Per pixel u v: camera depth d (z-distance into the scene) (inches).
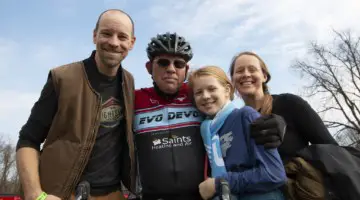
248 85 115.2
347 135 738.2
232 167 83.7
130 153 93.5
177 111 101.7
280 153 99.0
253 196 80.4
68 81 88.4
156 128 98.7
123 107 97.7
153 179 91.4
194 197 91.1
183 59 105.6
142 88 109.8
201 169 93.7
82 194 71.6
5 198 608.1
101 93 94.0
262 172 76.6
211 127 92.4
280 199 81.4
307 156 87.4
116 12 92.8
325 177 83.5
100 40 90.0
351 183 80.0
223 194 73.2
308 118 98.7
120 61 93.9
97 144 90.5
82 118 87.9
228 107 94.0
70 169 82.7
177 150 94.5
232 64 125.6
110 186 92.0
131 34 95.7
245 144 84.0
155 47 105.0
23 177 78.8
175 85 104.1
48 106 86.5
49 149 83.9
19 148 83.0
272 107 106.7
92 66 95.0
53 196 76.4
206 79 95.6
